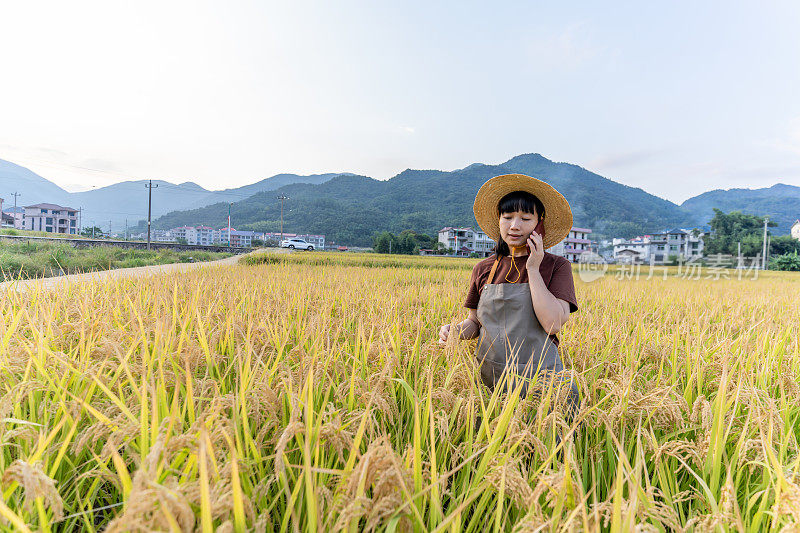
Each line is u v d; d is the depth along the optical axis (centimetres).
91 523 131
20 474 99
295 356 252
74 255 2227
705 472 150
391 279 1176
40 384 165
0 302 327
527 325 236
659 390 179
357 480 104
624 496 146
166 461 107
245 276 891
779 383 244
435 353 265
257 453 132
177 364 218
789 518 118
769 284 1706
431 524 118
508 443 144
